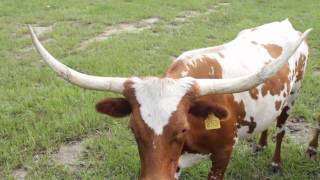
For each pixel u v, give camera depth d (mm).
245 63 2467
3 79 4395
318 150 3193
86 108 3691
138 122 1882
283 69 2674
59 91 4031
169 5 7582
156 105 1875
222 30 6047
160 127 1852
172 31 6020
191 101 1931
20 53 5195
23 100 3902
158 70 4539
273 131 3400
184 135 1919
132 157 3057
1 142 3260
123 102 1997
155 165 1831
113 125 3480
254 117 2514
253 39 2740
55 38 5723
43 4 7574
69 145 3283
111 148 3172
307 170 2973
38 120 3566
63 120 3525
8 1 7785
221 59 2398
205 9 7316
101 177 2887
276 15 6926
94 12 7031
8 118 3580
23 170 3018
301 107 3705
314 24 6328
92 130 3451
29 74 4473
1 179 2912
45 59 1995
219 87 1951
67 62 4758
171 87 1920
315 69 4672
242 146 3215
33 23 6496
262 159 3074
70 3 7695
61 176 2939
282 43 2812
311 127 3498
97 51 5188
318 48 5305
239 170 2922
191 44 5387
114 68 4598
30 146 3209
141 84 1946
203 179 2873
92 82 2004
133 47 5289
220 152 2357
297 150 3160
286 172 2961
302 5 7629
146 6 7406
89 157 3125
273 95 2590
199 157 2354
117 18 6645
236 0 8102
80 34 5859
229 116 2111
